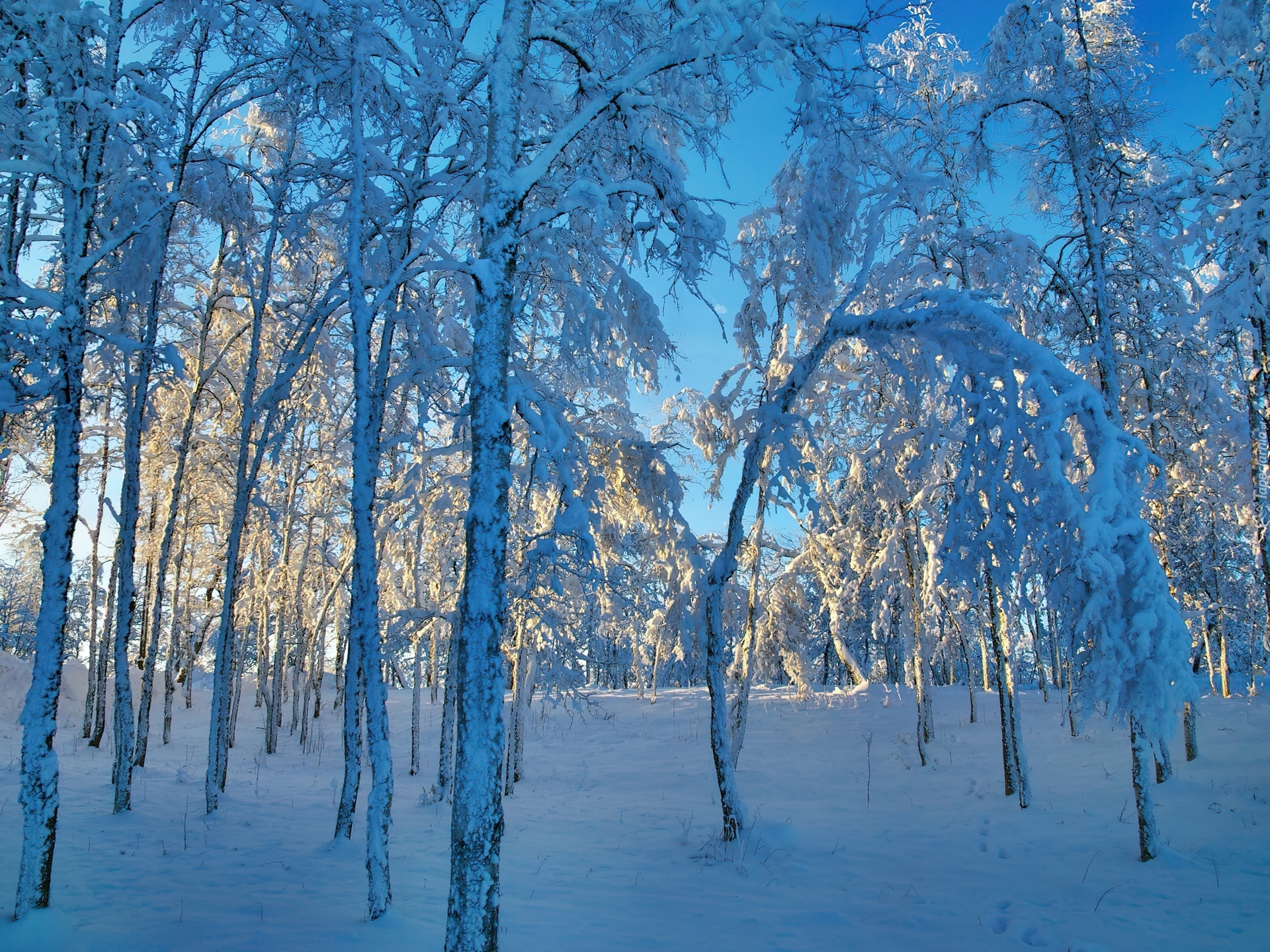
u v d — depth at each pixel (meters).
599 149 7.46
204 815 10.91
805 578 19.81
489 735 4.78
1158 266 11.98
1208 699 18.81
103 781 13.82
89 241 9.30
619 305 8.73
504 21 6.10
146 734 15.60
